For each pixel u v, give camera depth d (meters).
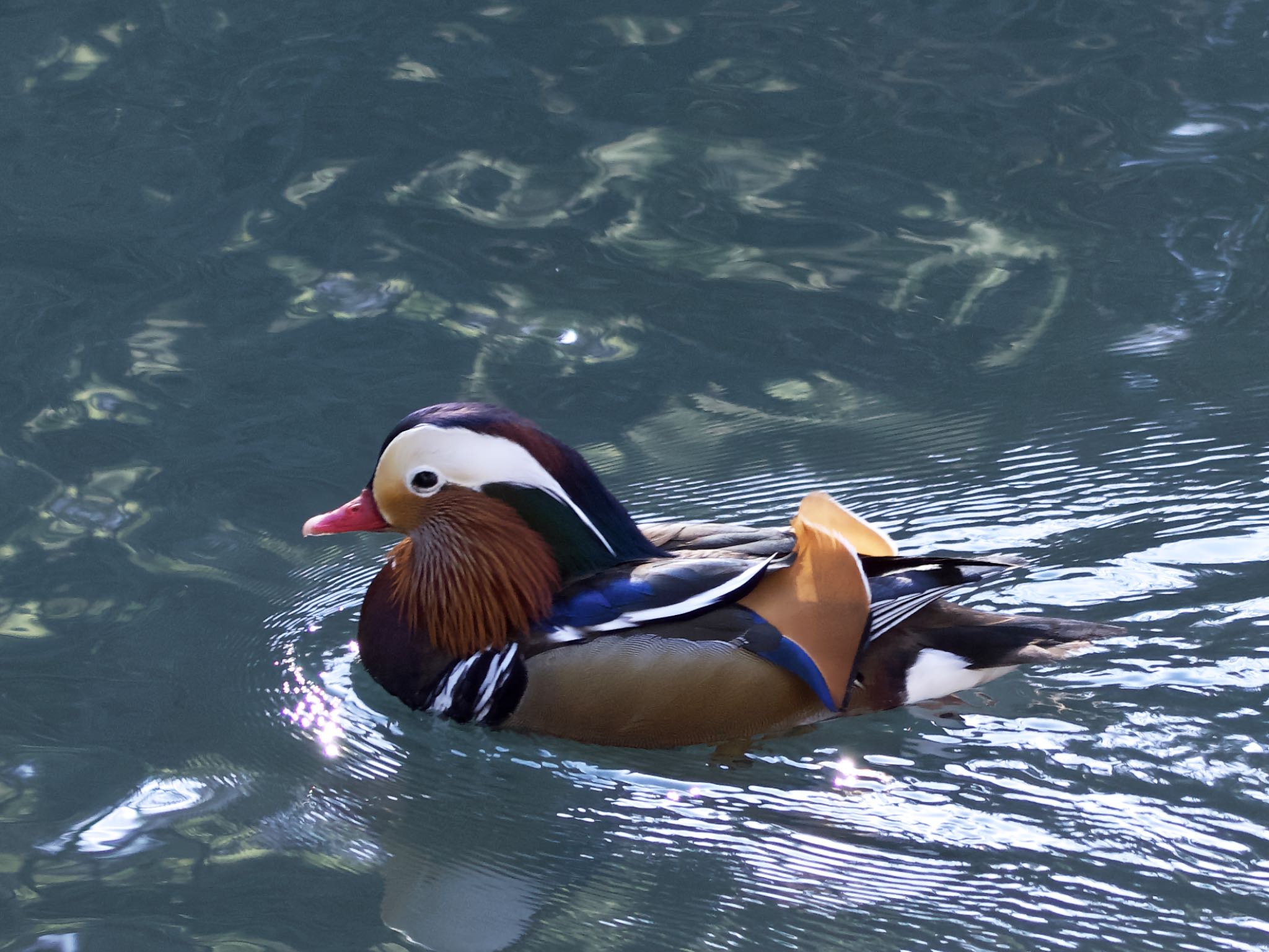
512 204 15.02
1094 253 14.02
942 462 11.08
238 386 12.28
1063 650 8.73
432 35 18.17
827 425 11.67
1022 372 12.25
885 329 13.02
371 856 7.81
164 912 7.29
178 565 10.24
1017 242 14.27
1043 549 9.98
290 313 13.34
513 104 16.72
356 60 17.66
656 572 8.56
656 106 16.70
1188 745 8.17
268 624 9.76
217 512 10.77
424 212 14.87
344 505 9.64
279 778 8.43
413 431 8.80
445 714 8.93
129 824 7.95
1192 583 9.48
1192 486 10.51
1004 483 10.77
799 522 8.59
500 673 8.70
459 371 12.49
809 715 8.56
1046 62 17.34
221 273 13.95
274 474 11.21
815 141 16.03
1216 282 13.45
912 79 17.09
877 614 8.55
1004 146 15.84
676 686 8.33
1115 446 11.09
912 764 8.26
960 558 9.10
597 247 14.36
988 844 7.66
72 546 10.38
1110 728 8.32
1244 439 11.04
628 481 11.03
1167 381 11.95
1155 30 17.91
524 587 8.73
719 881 7.59
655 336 13.00
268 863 7.71
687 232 14.58
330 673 9.42
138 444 11.52
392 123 16.38
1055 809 7.86
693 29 18.20
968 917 7.21
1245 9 18.27
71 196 15.19
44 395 12.12
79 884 7.48
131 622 9.68
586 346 12.87
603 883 7.62
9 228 14.62
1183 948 6.93
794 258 14.13
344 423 11.81
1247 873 7.35
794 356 12.66
